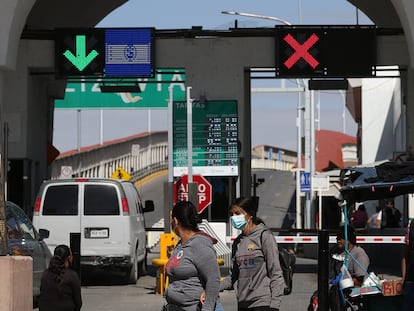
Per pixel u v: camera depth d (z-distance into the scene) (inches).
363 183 701.3
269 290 524.7
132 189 1274.6
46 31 1520.7
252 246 529.3
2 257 621.9
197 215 465.4
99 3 1882.4
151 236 2305.6
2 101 1478.8
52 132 1793.8
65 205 1175.0
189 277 454.6
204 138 1510.8
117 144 3887.8
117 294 1093.8
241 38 1524.4
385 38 1510.8
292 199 3823.8
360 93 3437.5
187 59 1525.6
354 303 670.5
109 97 3102.9
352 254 690.2
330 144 4121.6
